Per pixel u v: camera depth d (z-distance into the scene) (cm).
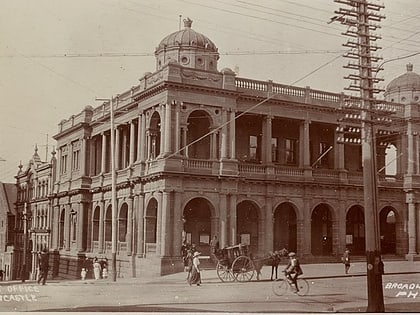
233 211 3950
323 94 4516
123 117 4681
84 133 5322
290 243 4603
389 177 4753
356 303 2442
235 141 4425
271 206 4194
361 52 2281
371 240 2155
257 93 4206
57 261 5556
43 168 6353
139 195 4097
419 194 4775
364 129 2233
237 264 3097
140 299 2481
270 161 4234
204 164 3894
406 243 4753
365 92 2262
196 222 4216
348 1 2292
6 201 7375
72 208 5466
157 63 4591
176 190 3756
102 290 2812
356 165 5000
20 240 6900
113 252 3600
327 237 4822
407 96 5331
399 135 4862
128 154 4884
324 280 3241
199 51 4512
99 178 5028
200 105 3922
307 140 4419
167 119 3791
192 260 3044
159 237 3750
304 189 4362
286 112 4338
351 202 4569
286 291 2716
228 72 4031
